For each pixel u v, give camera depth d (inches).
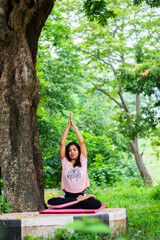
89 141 724.7
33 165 230.4
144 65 652.7
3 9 229.8
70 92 683.4
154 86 630.5
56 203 201.6
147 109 745.0
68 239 162.6
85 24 933.2
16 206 215.8
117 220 184.9
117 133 927.7
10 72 235.3
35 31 247.9
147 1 424.8
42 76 615.8
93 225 73.3
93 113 997.8
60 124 724.0
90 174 628.4
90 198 199.6
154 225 227.5
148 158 1859.0
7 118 229.6
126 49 917.2
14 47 236.7
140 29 951.6
